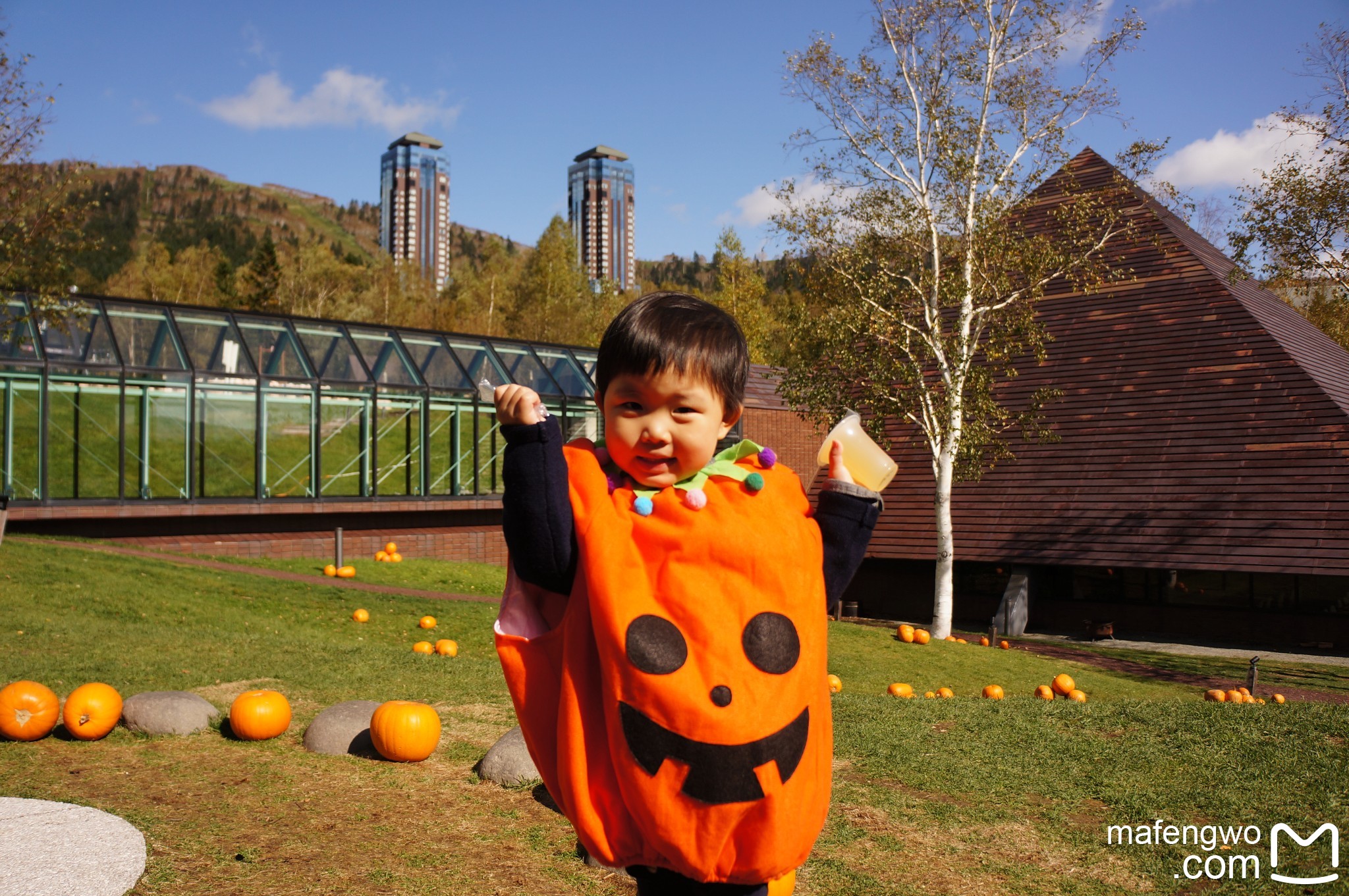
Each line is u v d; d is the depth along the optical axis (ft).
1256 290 100.42
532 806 21.39
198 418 72.08
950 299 74.59
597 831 5.81
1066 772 24.76
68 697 27.02
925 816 21.49
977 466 75.10
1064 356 93.56
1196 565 76.54
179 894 16.16
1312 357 89.56
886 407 75.20
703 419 5.92
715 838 5.51
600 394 6.26
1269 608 77.30
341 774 23.31
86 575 52.13
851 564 6.66
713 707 5.49
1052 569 86.84
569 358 97.40
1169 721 29.84
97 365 67.56
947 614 74.08
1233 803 22.40
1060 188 94.68
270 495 75.15
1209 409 83.66
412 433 83.66
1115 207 76.43
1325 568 71.61
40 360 65.05
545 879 17.56
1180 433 83.76
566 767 5.87
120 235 510.17
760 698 5.60
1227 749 26.58
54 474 66.80
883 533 92.63
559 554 5.90
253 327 78.33
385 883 17.10
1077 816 21.70
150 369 69.41
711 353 5.89
